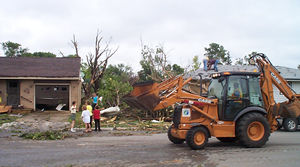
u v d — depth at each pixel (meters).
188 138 8.47
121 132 12.71
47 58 24.23
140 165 6.77
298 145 9.45
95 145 9.38
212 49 49.09
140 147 9.04
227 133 8.91
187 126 8.62
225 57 48.97
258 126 8.95
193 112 8.77
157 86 8.41
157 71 23.69
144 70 32.56
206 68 14.99
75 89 21.19
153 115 17.31
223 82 9.17
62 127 14.03
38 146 9.16
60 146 9.18
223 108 8.89
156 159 7.37
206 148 8.88
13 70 20.83
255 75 9.38
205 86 20.11
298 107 9.70
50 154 7.93
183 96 8.78
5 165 6.75
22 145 9.34
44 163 6.94
